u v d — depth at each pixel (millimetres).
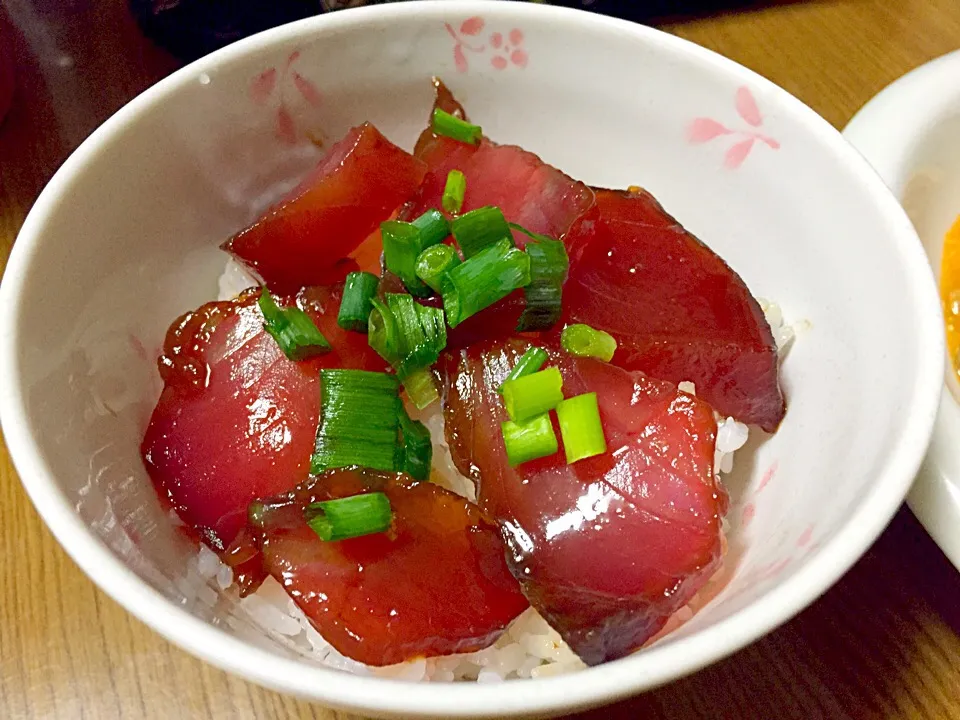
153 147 136
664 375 128
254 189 156
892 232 118
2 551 146
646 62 144
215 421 127
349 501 106
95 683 133
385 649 106
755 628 86
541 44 148
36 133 208
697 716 128
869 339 118
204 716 130
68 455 108
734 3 249
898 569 141
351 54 147
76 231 122
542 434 110
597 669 82
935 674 131
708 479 108
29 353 108
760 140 138
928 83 177
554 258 124
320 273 143
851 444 111
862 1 250
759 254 144
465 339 127
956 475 126
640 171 157
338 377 120
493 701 79
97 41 231
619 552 106
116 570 90
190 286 150
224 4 207
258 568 114
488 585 110
